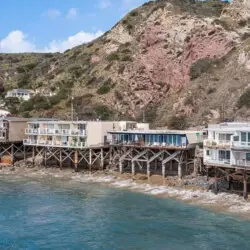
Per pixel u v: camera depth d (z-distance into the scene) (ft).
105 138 278.87
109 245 144.05
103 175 261.44
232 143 191.62
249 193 193.47
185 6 488.02
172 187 220.02
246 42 381.19
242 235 148.87
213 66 383.45
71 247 143.13
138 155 249.55
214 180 206.39
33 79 570.05
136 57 437.58
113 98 409.28
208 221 164.86
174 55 415.64
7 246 145.28
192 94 356.18
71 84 470.39
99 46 517.55
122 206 192.24
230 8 445.37
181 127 334.24
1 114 393.91
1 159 318.45
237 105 317.22
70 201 204.44
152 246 142.00
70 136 280.72
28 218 177.17
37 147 309.01
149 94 406.62
